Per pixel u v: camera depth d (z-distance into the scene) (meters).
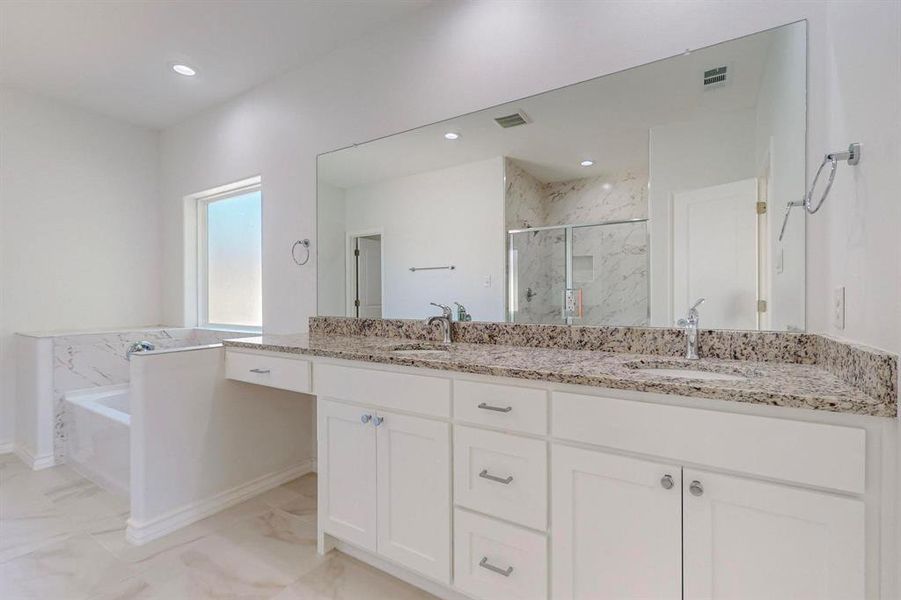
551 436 1.18
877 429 0.84
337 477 1.68
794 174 1.36
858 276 1.02
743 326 1.45
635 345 1.62
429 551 1.42
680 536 1.02
